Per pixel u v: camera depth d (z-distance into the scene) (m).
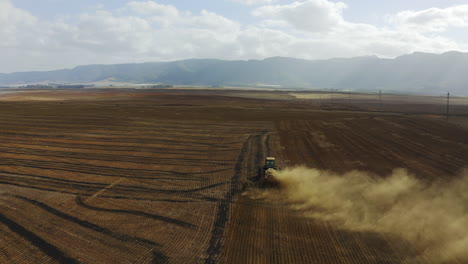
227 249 13.76
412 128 46.94
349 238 14.52
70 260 13.21
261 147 34.56
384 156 30.20
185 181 23.16
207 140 38.44
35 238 15.09
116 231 15.66
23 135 41.56
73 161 29.09
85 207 18.67
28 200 19.86
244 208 18.09
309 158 29.66
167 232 15.48
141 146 35.16
